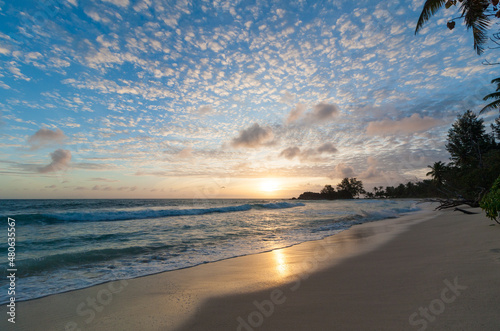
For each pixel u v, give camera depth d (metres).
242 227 11.05
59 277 4.25
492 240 5.07
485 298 2.39
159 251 6.39
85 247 6.73
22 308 3.02
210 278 4.14
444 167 30.61
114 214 14.48
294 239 7.99
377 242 6.91
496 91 14.00
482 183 17.91
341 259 5.10
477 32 4.96
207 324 2.47
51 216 12.54
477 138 29.67
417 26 5.71
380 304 2.59
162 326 2.48
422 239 6.75
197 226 11.39
